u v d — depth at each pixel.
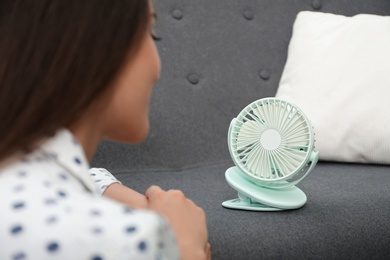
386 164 1.41
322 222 0.98
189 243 0.62
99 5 0.50
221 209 1.03
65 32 0.48
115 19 0.50
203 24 1.64
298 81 1.52
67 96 0.49
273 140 1.01
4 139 0.47
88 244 0.40
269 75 1.65
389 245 1.03
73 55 0.48
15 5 0.49
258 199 1.00
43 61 0.48
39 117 0.48
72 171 0.50
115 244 0.40
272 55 1.67
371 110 1.40
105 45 0.50
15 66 0.48
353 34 1.53
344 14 1.75
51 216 0.42
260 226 0.95
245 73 1.62
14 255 0.40
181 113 1.51
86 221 0.41
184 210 0.66
